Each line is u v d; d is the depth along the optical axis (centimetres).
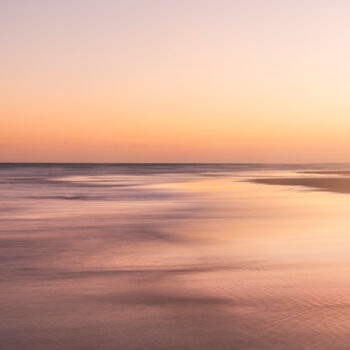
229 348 652
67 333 711
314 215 2223
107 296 895
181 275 1058
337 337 683
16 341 682
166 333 707
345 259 1221
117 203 2939
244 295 895
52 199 3294
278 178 6831
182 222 1995
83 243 1493
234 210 2470
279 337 686
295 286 955
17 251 1360
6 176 8525
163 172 11644
